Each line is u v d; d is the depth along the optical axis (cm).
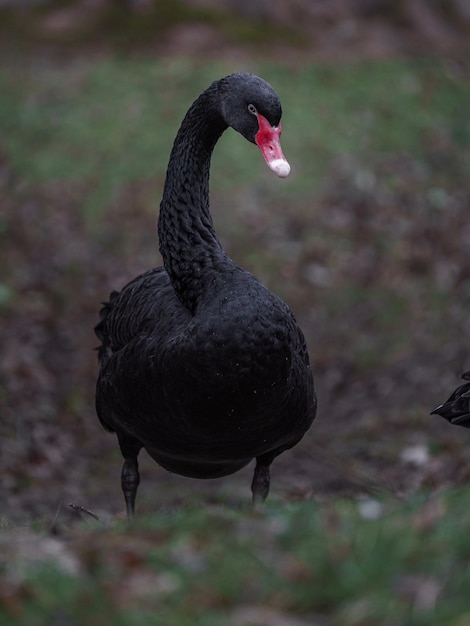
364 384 1419
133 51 2606
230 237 1845
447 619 407
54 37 2664
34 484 1141
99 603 435
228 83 682
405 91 2428
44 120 2202
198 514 530
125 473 732
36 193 1956
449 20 2956
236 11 2789
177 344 623
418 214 1933
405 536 465
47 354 1477
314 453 1185
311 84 2391
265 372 616
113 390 681
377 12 2908
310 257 1794
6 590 436
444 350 1430
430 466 1091
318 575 448
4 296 1580
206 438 643
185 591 446
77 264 1745
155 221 1892
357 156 2128
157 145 2117
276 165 650
